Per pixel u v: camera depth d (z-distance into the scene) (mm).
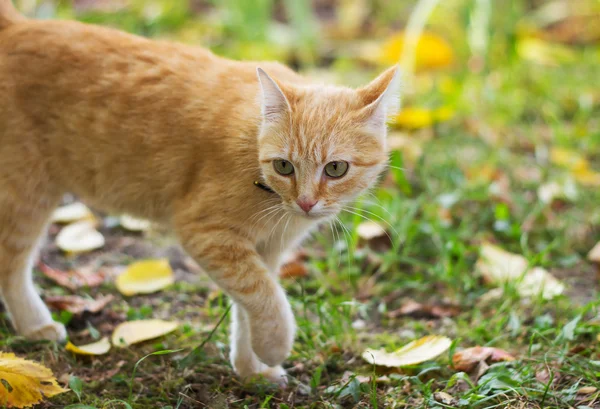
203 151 3371
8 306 3764
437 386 3420
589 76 6801
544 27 8086
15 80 3510
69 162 3617
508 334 3824
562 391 3223
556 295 4043
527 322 3979
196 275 4520
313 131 3119
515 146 5855
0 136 3525
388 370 3512
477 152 5672
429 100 6289
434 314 4113
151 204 3619
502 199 5043
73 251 4641
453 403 3242
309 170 3146
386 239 4770
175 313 4102
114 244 4828
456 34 7312
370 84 3311
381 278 4504
